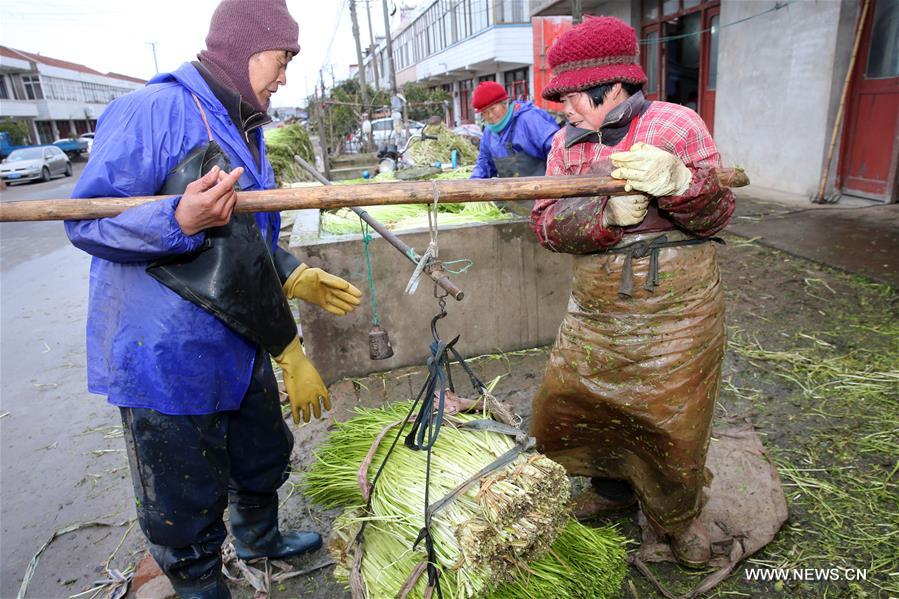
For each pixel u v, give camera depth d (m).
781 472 2.70
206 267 1.71
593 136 1.91
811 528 2.37
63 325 5.67
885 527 2.36
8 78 45.56
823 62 7.38
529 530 1.68
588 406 2.06
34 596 2.36
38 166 20.41
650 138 1.82
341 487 2.21
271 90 1.89
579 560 1.97
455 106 36.91
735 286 5.03
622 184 1.65
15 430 3.72
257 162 1.94
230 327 1.79
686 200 1.63
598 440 2.21
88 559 2.56
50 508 2.93
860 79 7.21
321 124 10.81
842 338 3.95
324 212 4.57
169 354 1.72
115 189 1.59
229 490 2.24
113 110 1.67
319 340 3.76
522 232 3.90
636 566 2.25
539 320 4.11
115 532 2.72
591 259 1.91
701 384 1.89
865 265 5.08
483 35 24.67
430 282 3.82
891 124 6.86
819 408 3.18
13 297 6.73
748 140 9.00
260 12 1.75
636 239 1.84
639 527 2.45
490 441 2.00
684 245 1.83
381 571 1.85
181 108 1.68
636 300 1.87
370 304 3.78
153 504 1.84
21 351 5.06
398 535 1.87
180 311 1.72
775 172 8.48
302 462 3.05
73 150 35.75
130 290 1.72
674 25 11.83
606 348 1.93
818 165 7.67
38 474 3.23
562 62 1.83
